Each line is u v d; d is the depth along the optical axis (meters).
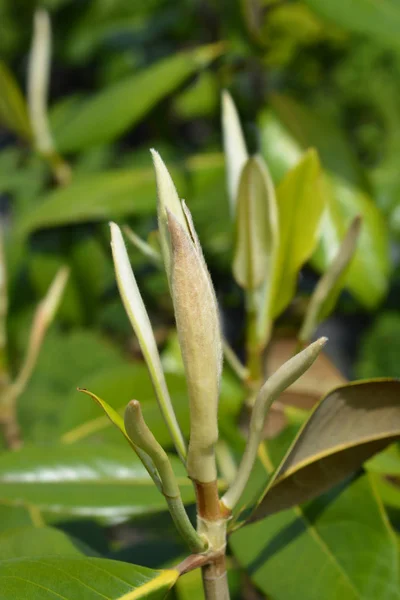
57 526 0.60
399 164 1.01
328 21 0.72
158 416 0.61
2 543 0.53
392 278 1.10
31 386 1.07
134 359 1.04
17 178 1.05
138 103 0.82
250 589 0.65
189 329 0.40
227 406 0.64
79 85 1.32
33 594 0.42
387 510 0.56
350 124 1.28
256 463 0.54
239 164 0.53
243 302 0.92
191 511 0.62
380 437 0.46
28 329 0.98
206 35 0.94
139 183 0.79
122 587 0.42
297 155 0.79
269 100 0.82
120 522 0.62
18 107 0.82
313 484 0.46
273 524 0.51
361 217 0.52
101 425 0.65
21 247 0.90
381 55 1.21
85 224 0.88
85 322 0.90
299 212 0.55
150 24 1.08
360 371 1.19
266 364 0.68
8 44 1.19
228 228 0.90
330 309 0.54
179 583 0.57
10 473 0.56
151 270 0.96
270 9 0.83
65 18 1.13
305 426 0.45
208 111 0.93
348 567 0.49
